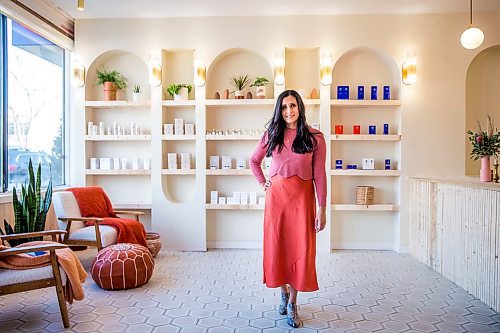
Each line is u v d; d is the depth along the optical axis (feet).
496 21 15.85
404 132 16.15
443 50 16.05
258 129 17.15
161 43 16.56
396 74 16.51
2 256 8.50
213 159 16.71
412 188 15.60
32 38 14.56
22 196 12.53
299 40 16.26
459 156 16.11
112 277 11.12
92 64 16.78
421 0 14.79
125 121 17.46
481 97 16.93
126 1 14.82
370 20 16.15
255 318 9.44
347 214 17.04
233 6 15.35
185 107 17.19
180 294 11.09
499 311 9.73
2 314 9.58
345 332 8.68
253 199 16.62
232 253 16.05
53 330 8.68
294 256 8.86
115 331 8.67
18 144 13.75
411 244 15.74
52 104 15.94
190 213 16.53
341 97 16.43
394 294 11.15
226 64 17.20
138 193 17.51
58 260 8.87
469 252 11.26
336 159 17.06
